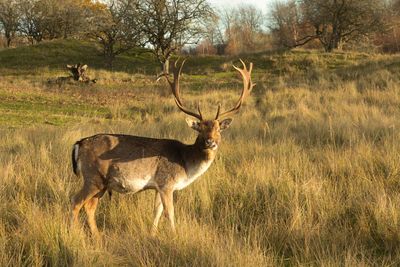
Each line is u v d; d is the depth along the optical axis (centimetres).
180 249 834
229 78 4788
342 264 811
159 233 945
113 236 929
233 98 3306
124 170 981
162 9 6156
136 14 6200
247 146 1645
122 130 2084
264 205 1132
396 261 840
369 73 3731
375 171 1303
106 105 3400
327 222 1006
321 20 7200
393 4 8012
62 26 10494
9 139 1958
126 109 3116
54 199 1153
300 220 997
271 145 1639
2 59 6512
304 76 4247
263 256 829
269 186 1202
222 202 1158
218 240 882
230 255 812
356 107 2405
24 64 6262
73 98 3684
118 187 992
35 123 2694
